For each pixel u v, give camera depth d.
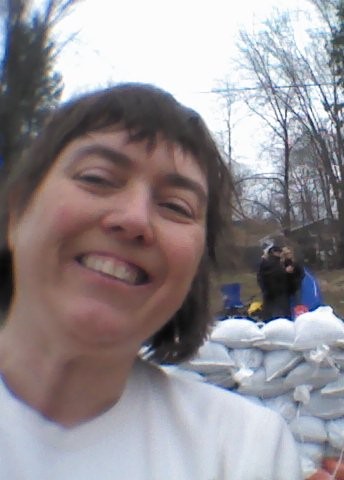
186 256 0.44
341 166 11.86
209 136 0.50
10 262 0.49
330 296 7.76
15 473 0.42
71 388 0.44
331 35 11.20
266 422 0.49
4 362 0.46
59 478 0.42
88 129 0.45
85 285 0.42
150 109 0.46
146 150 0.44
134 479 0.44
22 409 0.44
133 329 0.43
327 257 11.67
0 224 0.47
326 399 1.04
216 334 1.06
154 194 0.45
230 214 0.54
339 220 11.74
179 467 0.45
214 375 1.05
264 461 0.47
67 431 0.44
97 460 0.44
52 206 0.43
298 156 12.41
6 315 0.49
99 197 0.43
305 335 1.04
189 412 0.48
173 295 0.45
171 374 0.51
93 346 0.43
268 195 12.52
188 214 0.46
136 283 0.43
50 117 0.46
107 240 0.43
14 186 0.46
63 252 0.43
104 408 0.46
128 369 0.46
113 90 0.47
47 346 0.44
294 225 12.59
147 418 0.47
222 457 0.47
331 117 11.98
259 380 1.05
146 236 0.43
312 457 1.00
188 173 0.46
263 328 1.08
